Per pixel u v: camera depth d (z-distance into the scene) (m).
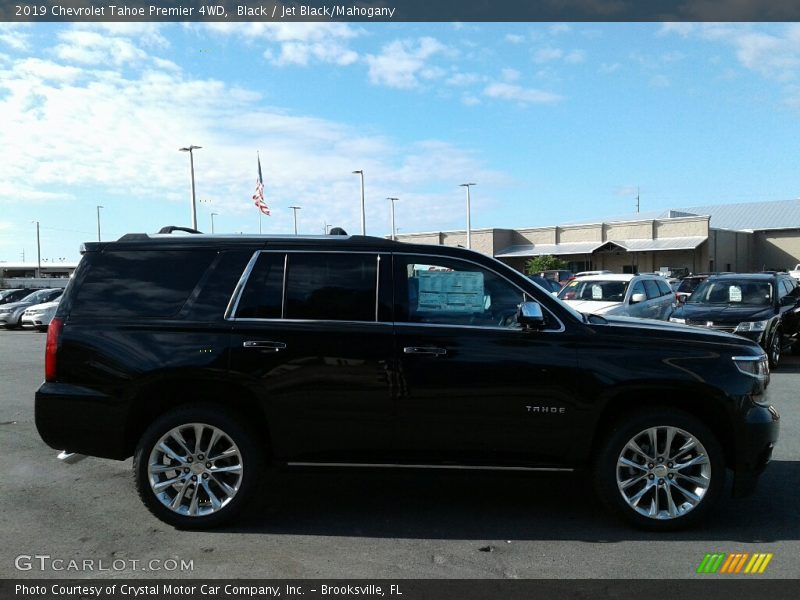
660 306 14.17
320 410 4.33
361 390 4.32
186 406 4.38
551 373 4.27
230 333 4.36
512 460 4.34
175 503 4.32
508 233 59.28
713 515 4.61
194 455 4.36
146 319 4.43
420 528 4.38
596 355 4.29
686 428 4.25
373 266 4.51
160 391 4.44
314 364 4.32
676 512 4.28
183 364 4.31
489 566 3.79
